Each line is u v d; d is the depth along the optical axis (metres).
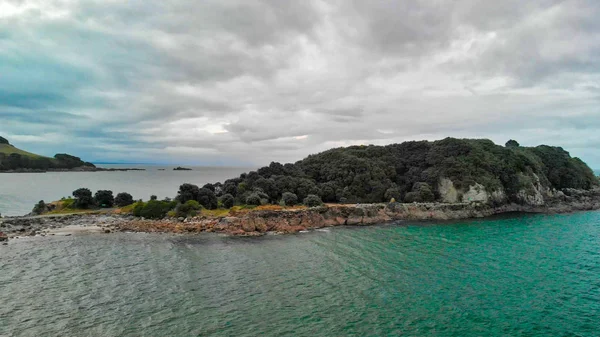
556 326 30.25
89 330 28.56
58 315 31.05
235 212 72.06
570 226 74.69
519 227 73.56
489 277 41.97
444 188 93.38
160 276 41.50
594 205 103.31
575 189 112.56
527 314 32.41
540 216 87.56
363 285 39.22
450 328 29.78
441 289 38.19
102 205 84.94
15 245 54.09
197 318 31.02
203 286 38.53
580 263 47.41
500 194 93.62
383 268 45.12
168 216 73.62
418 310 33.06
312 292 37.16
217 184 100.69
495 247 56.00
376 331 29.17
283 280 40.66
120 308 32.72
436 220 81.56
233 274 42.59
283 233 66.38
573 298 35.97
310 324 30.23
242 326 29.72
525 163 104.25
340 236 64.25
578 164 129.25
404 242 59.47
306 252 52.75
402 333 28.88
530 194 96.50
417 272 43.62
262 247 55.69
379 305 34.09
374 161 103.44
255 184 87.56
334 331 29.09
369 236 64.31
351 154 107.38
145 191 127.19
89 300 34.34
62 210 80.06
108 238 59.75
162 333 28.31
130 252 51.44
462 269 44.81
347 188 92.62
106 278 40.50
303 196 86.94
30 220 69.00
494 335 28.72
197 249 53.91
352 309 33.22
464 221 80.62
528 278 41.66
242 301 34.78
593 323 30.75
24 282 38.66
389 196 89.81
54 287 37.44
